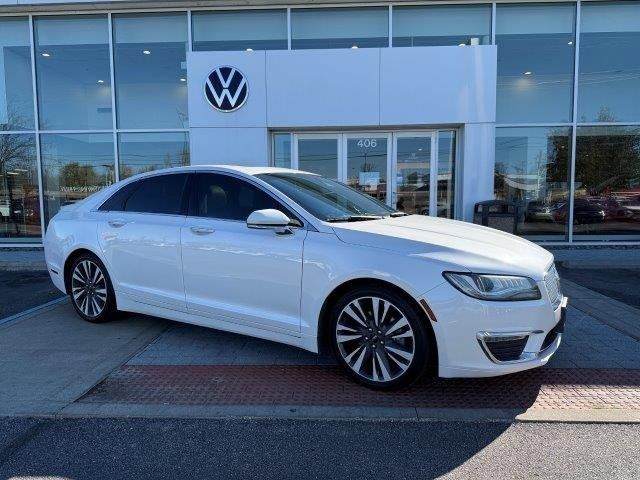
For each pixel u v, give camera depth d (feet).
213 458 9.35
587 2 33.06
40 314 18.72
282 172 15.61
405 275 11.16
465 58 29.99
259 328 13.30
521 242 13.20
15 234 36.68
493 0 32.76
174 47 35.01
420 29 33.53
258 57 30.76
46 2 33.04
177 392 11.97
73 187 36.40
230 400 11.56
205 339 15.72
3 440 9.95
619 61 33.58
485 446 9.67
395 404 11.34
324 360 13.96
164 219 15.33
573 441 9.80
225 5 33.40
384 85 30.40
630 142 33.96
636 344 15.07
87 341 15.58
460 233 12.81
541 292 11.21
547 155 34.19
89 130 35.86
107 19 34.86
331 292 12.08
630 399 11.50
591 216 34.30
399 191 32.81
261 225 12.48
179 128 35.60
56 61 35.63
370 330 11.82
